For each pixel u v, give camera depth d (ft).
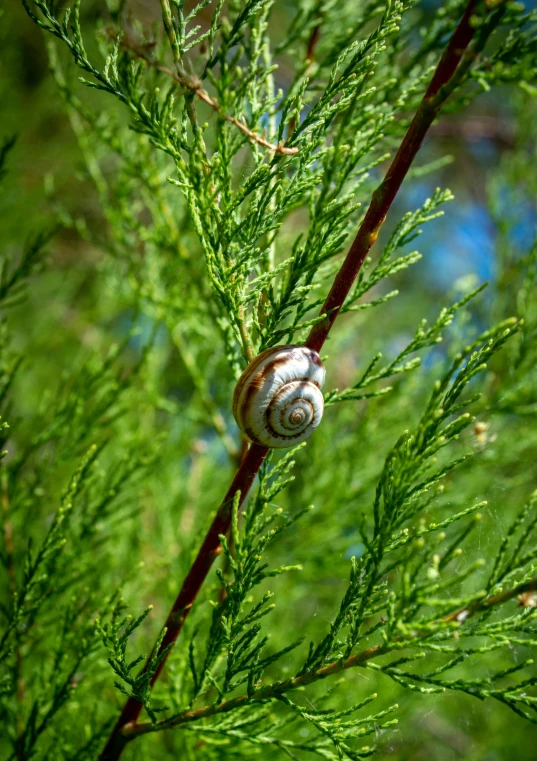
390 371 1.24
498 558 1.15
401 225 1.25
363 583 1.18
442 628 1.12
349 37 1.37
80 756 1.28
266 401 1.17
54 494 1.49
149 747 1.40
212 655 1.20
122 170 1.47
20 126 2.35
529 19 1.22
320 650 1.17
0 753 1.45
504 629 1.15
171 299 1.49
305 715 1.17
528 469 1.85
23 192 2.30
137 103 1.20
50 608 1.35
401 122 1.37
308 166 1.19
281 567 1.19
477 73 1.22
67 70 1.44
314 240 1.18
